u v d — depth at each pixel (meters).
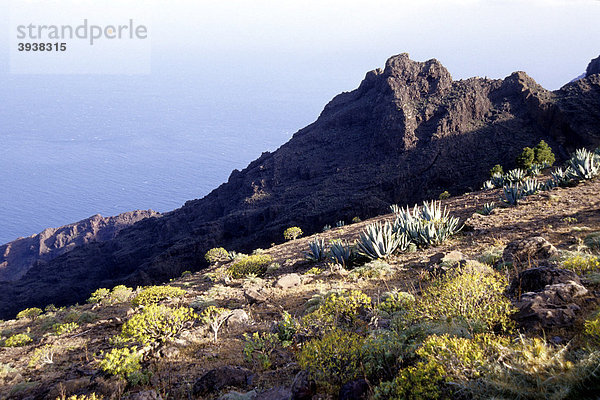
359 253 18.80
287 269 22.69
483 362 4.98
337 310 9.16
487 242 16.59
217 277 24.72
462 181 96.44
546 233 15.56
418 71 120.62
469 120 107.94
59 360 12.23
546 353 4.91
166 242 120.38
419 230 19.17
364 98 133.75
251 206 114.62
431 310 7.37
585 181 27.89
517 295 7.69
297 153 126.94
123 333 10.56
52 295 114.94
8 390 9.74
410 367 5.47
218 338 10.69
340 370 6.25
